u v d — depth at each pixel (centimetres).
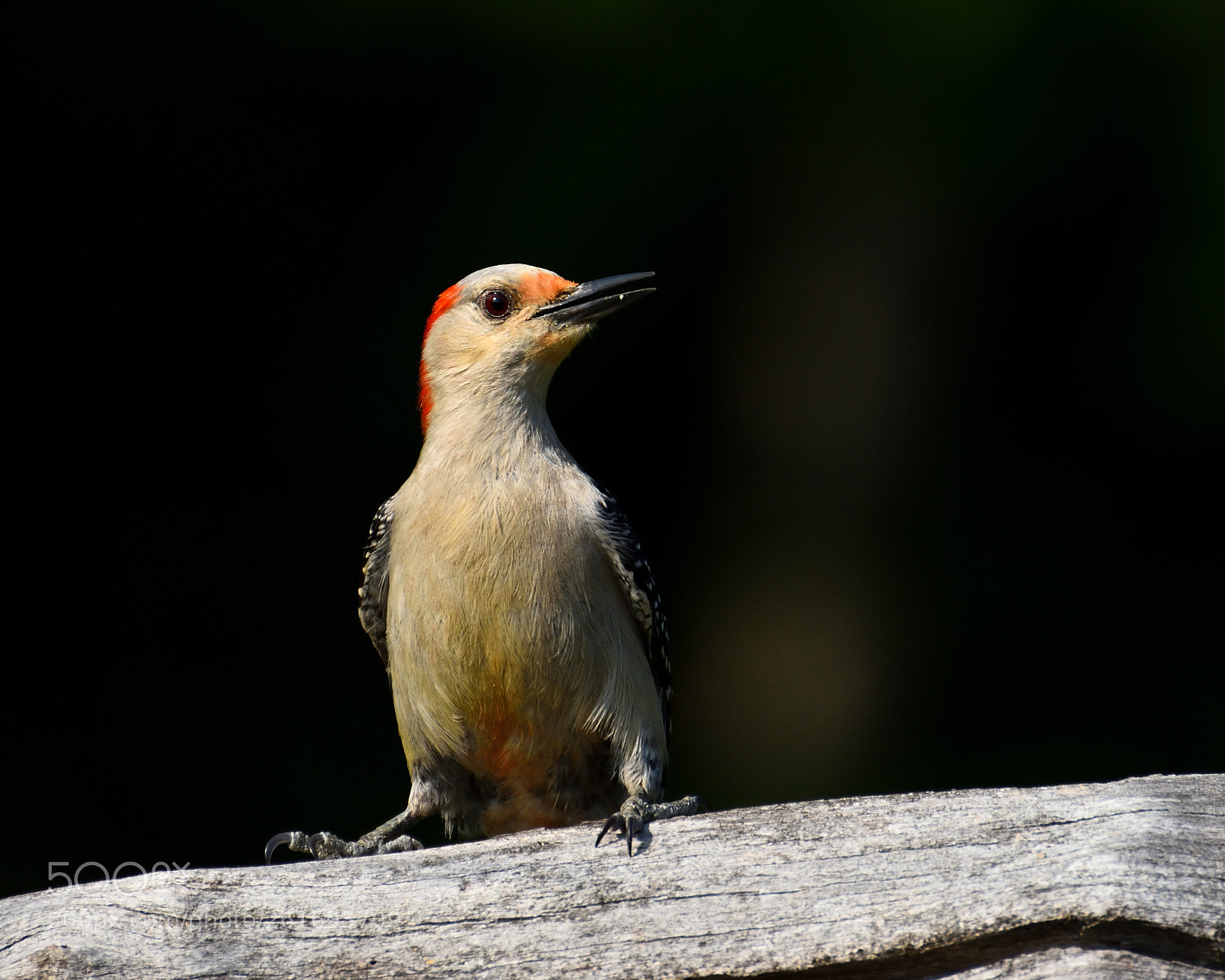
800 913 705
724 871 730
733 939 703
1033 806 736
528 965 707
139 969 709
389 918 727
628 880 732
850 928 695
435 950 715
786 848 733
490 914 726
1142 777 760
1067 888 683
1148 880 681
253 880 744
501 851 758
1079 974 661
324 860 769
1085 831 717
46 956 711
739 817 758
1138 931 669
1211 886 680
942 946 680
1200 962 666
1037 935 677
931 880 707
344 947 718
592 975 701
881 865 717
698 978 696
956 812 739
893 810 746
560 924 720
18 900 748
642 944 708
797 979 693
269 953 717
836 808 752
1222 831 711
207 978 708
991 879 700
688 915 715
